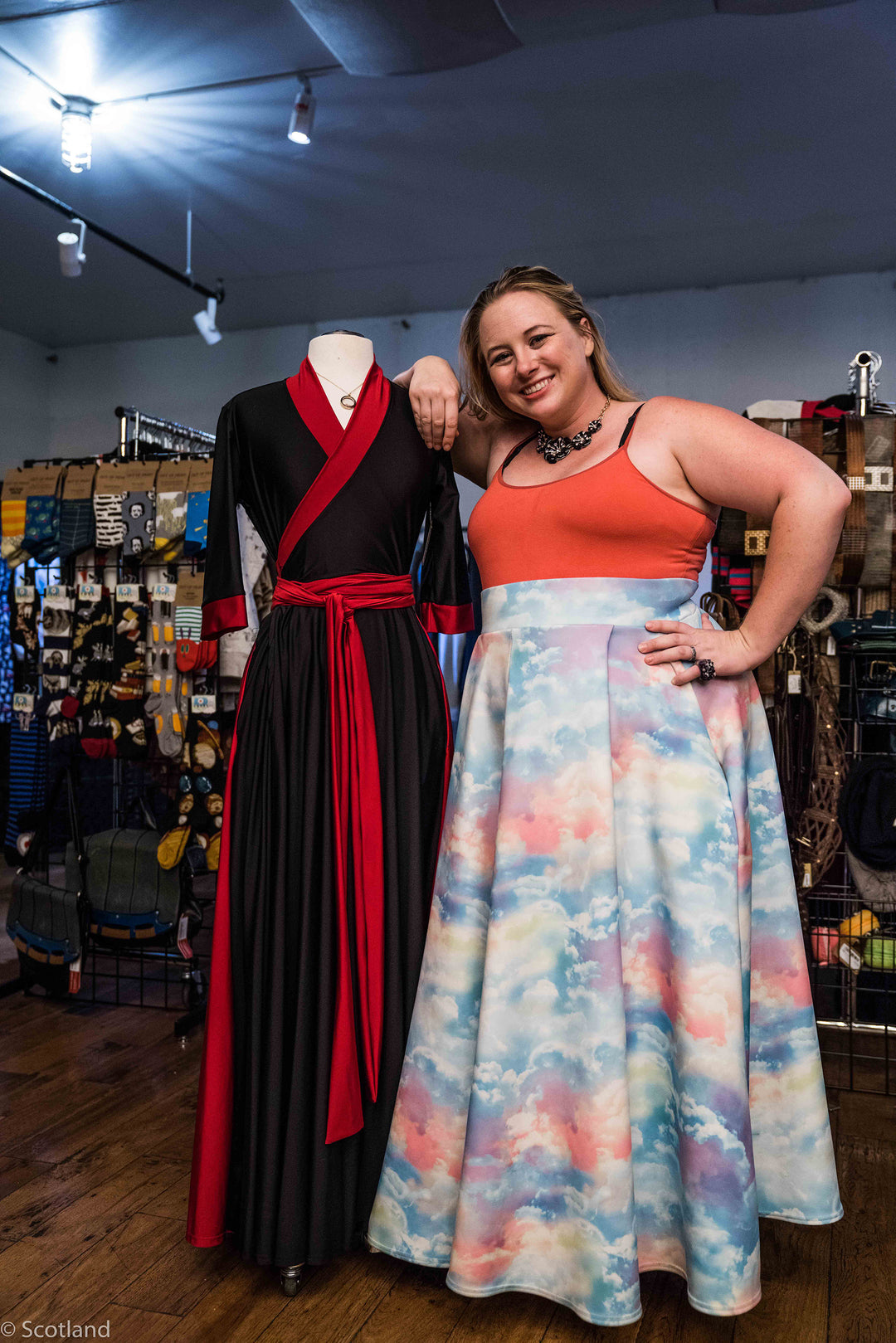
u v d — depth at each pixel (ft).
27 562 10.59
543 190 15.70
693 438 4.77
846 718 8.59
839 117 13.43
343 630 5.23
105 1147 6.53
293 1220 4.76
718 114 13.37
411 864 5.26
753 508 4.83
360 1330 4.63
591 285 20.06
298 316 22.17
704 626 5.19
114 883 9.29
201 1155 4.94
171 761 10.35
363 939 5.07
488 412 5.61
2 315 22.11
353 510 5.33
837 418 8.27
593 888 4.61
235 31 11.57
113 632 9.82
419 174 15.17
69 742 14.83
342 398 5.51
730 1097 4.46
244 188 15.72
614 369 5.33
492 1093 4.65
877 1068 8.10
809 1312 4.81
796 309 19.57
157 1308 4.77
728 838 4.65
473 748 5.12
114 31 11.66
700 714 4.83
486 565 5.28
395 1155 5.01
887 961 7.91
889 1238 5.51
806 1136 5.01
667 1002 4.69
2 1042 8.54
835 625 8.07
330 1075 4.86
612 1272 4.36
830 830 8.00
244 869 5.15
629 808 4.77
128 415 10.12
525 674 4.92
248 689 5.37
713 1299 4.36
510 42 10.84
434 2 10.06
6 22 11.46
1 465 23.03
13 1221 5.58
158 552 9.49
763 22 11.30
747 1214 4.43
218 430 5.65
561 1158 4.68
